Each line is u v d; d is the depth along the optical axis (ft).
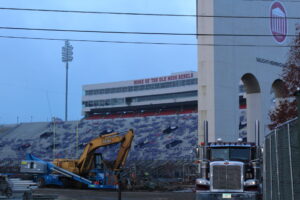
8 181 71.82
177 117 301.63
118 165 122.62
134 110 413.39
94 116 418.10
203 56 118.21
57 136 311.06
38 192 107.86
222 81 118.01
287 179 38.73
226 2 121.70
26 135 318.86
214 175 59.77
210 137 114.11
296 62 100.48
